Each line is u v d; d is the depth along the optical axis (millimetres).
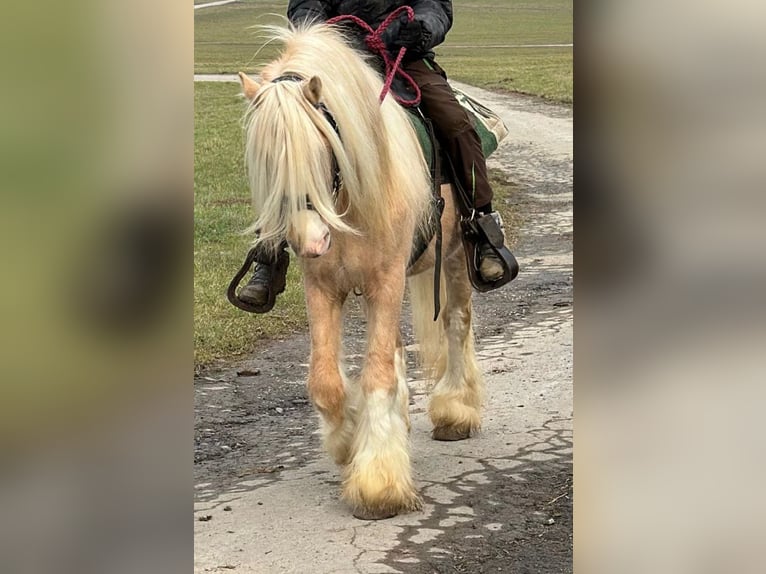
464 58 38625
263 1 55500
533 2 61625
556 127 21922
